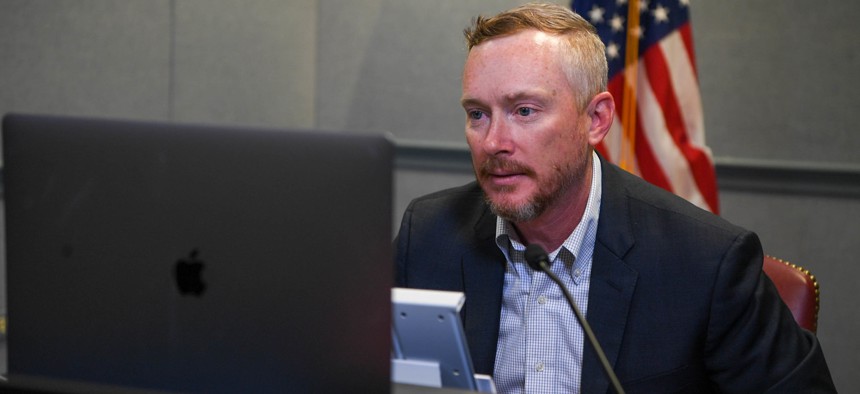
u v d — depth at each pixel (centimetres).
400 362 148
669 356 179
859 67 405
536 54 170
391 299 121
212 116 476
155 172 129
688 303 180
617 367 180
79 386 134
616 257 186
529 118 171
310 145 121
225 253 126
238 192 125
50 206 136
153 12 457
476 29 177
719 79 425
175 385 132
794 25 412
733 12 420
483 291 195
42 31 429
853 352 420
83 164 134
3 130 139
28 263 139
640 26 362
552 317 188
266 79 485
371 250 120
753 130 423
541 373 186
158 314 131
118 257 133
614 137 362
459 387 146
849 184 411
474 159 178
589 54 178
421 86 473
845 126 410
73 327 137
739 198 429
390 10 475
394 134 481
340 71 486
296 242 123
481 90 173
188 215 128
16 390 136
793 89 415
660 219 191
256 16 481
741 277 182
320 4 486
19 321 141
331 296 122
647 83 359
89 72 441
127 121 131
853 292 418
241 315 126
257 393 128
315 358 124
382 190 119
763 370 177
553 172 175
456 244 202
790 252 425
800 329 187
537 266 156
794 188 419
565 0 429
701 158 356
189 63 468
